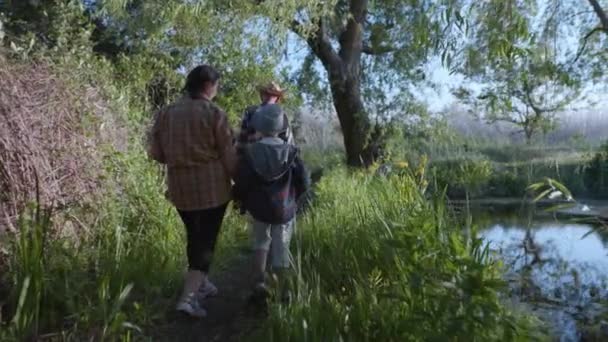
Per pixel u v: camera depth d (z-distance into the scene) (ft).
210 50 35.01
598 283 20.52
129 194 20.02
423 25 19.53
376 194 25.36
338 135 65.51
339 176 40.27
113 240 17.30
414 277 12.02
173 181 14.21
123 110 24.21
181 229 21.24
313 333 11.64
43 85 17.97
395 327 12.03
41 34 31.07
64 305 13.61
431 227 14.19
